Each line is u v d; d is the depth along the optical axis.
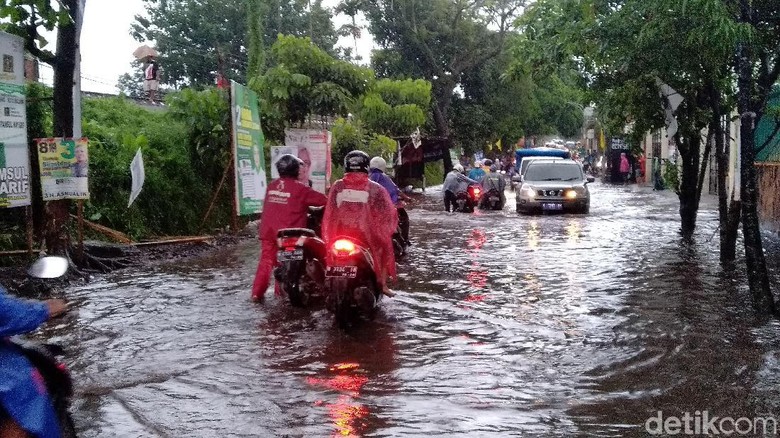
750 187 7.79
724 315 7.70
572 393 5.37
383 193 7.79
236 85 13.54
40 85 12.45
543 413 4.96
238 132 13.66
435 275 10.49
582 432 4.63
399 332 7.20
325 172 15.91
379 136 26.38
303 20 38.81
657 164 33.31
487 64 42.81
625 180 42.62
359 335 7.09
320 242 8.25
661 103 11.25
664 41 8.98
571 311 8.02
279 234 8.19
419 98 32.38
